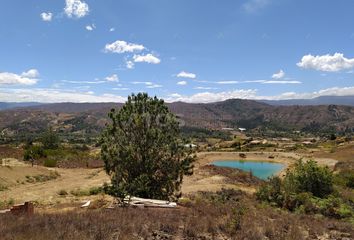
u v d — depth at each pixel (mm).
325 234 16500
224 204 23266
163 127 24734
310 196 27344
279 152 124312
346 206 25531
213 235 13852
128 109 24688
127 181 23328
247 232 14375
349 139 134125
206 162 101625
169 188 24172
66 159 69500
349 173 48906
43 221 13664
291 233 15172
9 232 11688
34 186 39875
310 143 151125
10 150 77312
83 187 38406
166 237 13180
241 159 110875
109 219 14492
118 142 24266
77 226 12859
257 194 30047
